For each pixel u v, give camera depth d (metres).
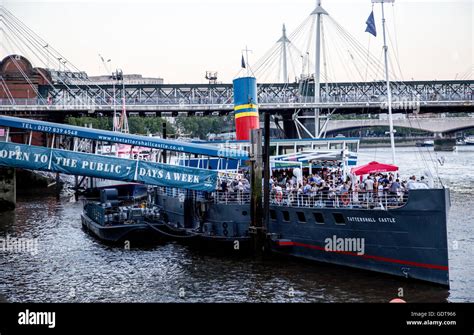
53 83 112.94
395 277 33.12
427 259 31.66
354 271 35.06
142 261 38.94
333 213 35.97
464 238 44.94
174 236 42.97
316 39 79.06
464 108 106.69
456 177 97.06
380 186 34.94
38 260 39.53
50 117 97.75
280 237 39.66
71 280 34.19
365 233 34.38
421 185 33.62
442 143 165.75
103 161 39.38
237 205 41.22
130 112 99.81
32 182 88.06
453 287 31.48
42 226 54.59
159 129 180.38
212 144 56.69
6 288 32.56
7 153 37.91
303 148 55.38
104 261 39.09
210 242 40.84
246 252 39.66
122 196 76.50
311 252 37.56
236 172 52.16
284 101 96.62
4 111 92.50
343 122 126.25
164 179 40.75
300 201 38.81
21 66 100.69
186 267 36.97
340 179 42.19
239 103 52.56
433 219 31.20
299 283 32.62
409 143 155.25
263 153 40.06
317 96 80.69
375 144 157.00
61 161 38.53
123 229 44.97
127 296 30.72
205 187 41.72
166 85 108.44
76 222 57.09
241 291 31.30
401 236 32.66
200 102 107.25
